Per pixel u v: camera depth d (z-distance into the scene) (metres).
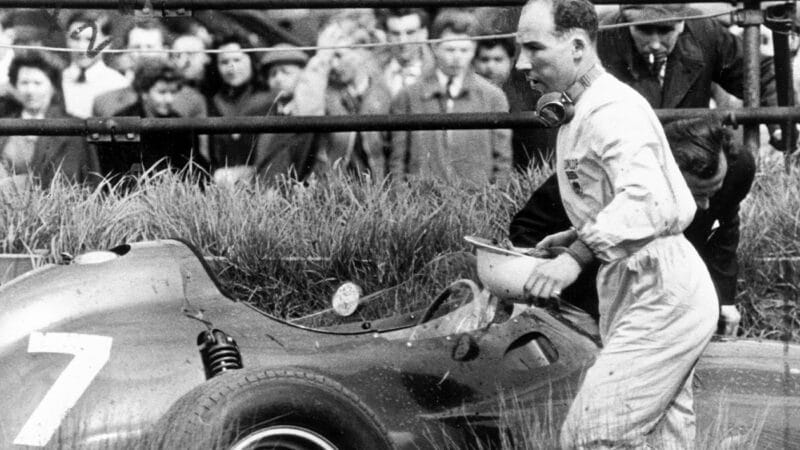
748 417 5.88
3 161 9.82
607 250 5.05
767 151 10.49
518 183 9.24
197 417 4.97
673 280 5.20
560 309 6.26
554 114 5.29
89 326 5.73
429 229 8.64
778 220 8.70
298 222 8.73
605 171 5.20
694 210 5.29
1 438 5.35
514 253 5.36
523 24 5.31
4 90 10.15
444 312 6.56
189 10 9.88
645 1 9.60
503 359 5.99
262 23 10.25
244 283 8.45
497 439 5.72
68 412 5.38
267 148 9.92
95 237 8.56
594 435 5.19
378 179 9.46
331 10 10.24
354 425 5.16
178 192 9.01
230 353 5.48
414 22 10.21
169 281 5.98
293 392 5.11
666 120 9.42
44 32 10.18
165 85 10.17
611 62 9.79
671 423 5.41
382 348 5.95
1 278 8.38
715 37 9.91
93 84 10.16
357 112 10.27
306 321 6.70
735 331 7.44
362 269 8.54
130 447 5.27
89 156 9.91
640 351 5.23
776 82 9.91
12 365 5.59
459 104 10.16
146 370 5.54
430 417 5.70
